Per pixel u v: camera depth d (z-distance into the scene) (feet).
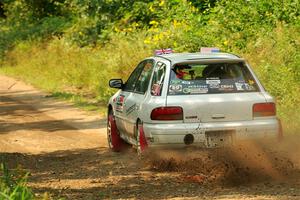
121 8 210.18
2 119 144.87
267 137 80.79
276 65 120.06
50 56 234.17
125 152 98.17
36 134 122.31
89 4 226.58
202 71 82.94
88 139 114.73
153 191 69.87
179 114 79.82
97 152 100.01
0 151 105.09
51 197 67.00
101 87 169.48
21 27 298.76
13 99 181.57
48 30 272.31
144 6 197.98
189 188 70.49
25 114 151.64
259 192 66.49
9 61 266.16
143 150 82.53
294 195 63.82
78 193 70.64
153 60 88.84
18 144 112.16
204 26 151.02
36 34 274.36
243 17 144.56
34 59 246.06
